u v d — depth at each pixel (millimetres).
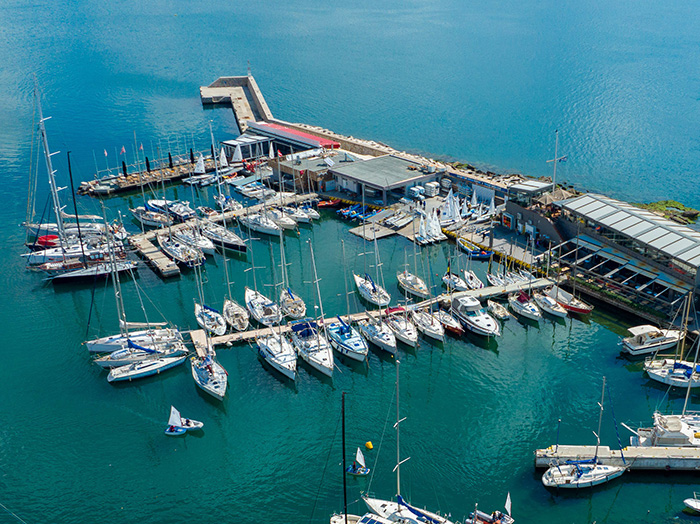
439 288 135375
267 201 175875
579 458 88750
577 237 141000
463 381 108812
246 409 103000
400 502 80562
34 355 117125
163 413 102688
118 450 95188
